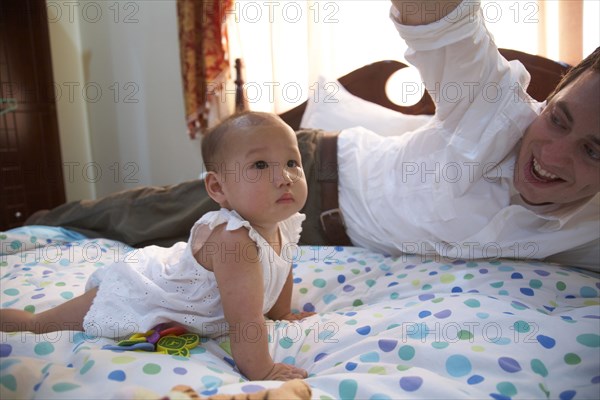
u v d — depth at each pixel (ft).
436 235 3.81
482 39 3.37
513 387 2.08
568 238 3.49
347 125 6.02
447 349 2.34
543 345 2.40
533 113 3.39
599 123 2.81
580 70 3.11
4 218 7.85
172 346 2.58
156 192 5.10
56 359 2.48
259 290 2.59
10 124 7.89
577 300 3.09
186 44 7.75
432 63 3.58
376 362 2.36
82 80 10.02
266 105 7.44
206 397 1.81
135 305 2.85
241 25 7.38
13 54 7.91
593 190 3.17
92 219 5.27
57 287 3.63
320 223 4.72
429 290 3.32
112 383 2.04
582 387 2.19
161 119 9.09
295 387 1.87
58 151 8.52
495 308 2.74
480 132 3.56
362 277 3.76
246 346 2.49
